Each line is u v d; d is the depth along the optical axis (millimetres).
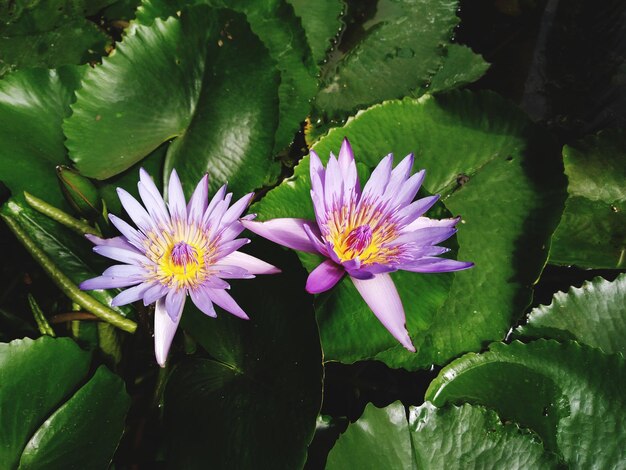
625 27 1076
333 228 818
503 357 857
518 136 912
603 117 1018
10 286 913
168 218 815
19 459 786
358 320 835
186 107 891
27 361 803
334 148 898
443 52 1006
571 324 876
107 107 875
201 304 792
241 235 840
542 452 818
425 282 843
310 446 828
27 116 883
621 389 841
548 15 1086
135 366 874
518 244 884
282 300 813
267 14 926
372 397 896
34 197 856
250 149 883
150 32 875
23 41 970
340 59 984
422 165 904
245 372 826
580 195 934
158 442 831
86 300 845
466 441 819
